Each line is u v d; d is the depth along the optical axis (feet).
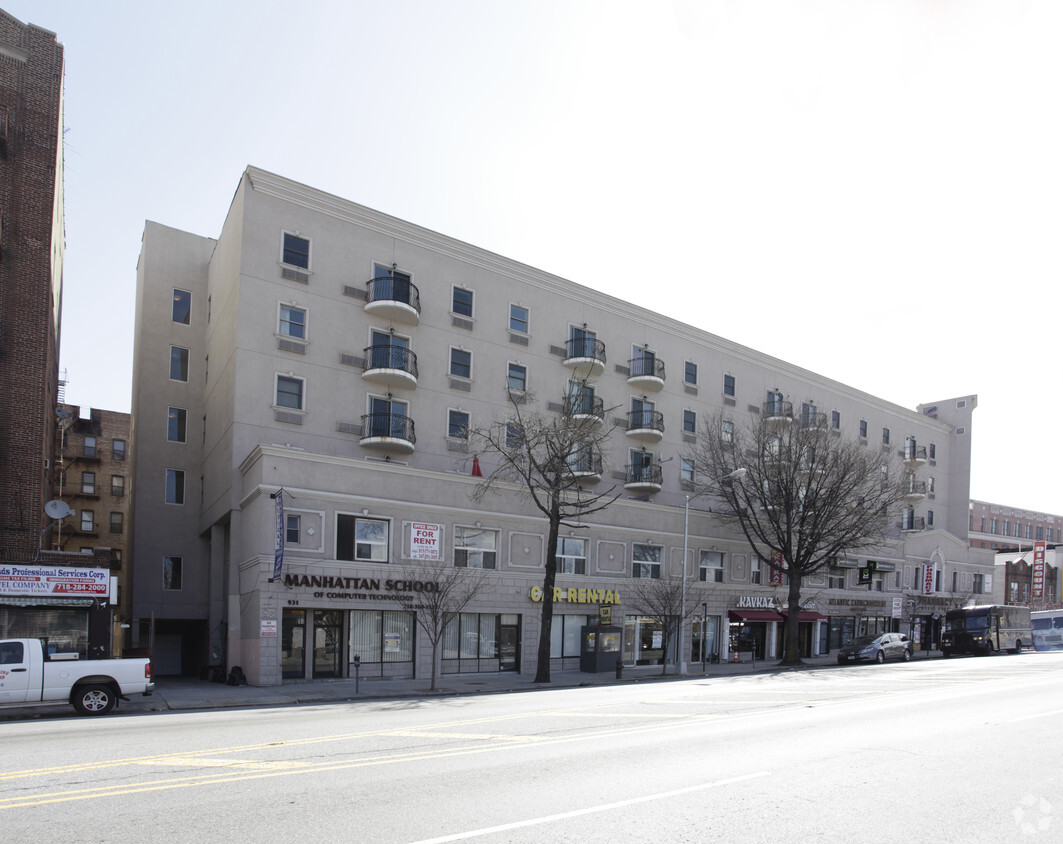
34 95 90.17
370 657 95.50
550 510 109.40
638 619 124.77
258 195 104.53
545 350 130.11
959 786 28.86
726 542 143.13
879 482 155.12
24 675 56.85
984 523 284.41
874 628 175.32
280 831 22.30
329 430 106.63
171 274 130.93
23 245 87.15
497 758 33.73
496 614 106.73
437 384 116.88
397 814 24.17
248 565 93.15
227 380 106.73
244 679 90.38
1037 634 177.88
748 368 162.50
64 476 166.40
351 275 111.04
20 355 85.46
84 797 26.23
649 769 31.42
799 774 30.63
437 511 102.68
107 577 83.87
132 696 75.31
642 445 140.46
